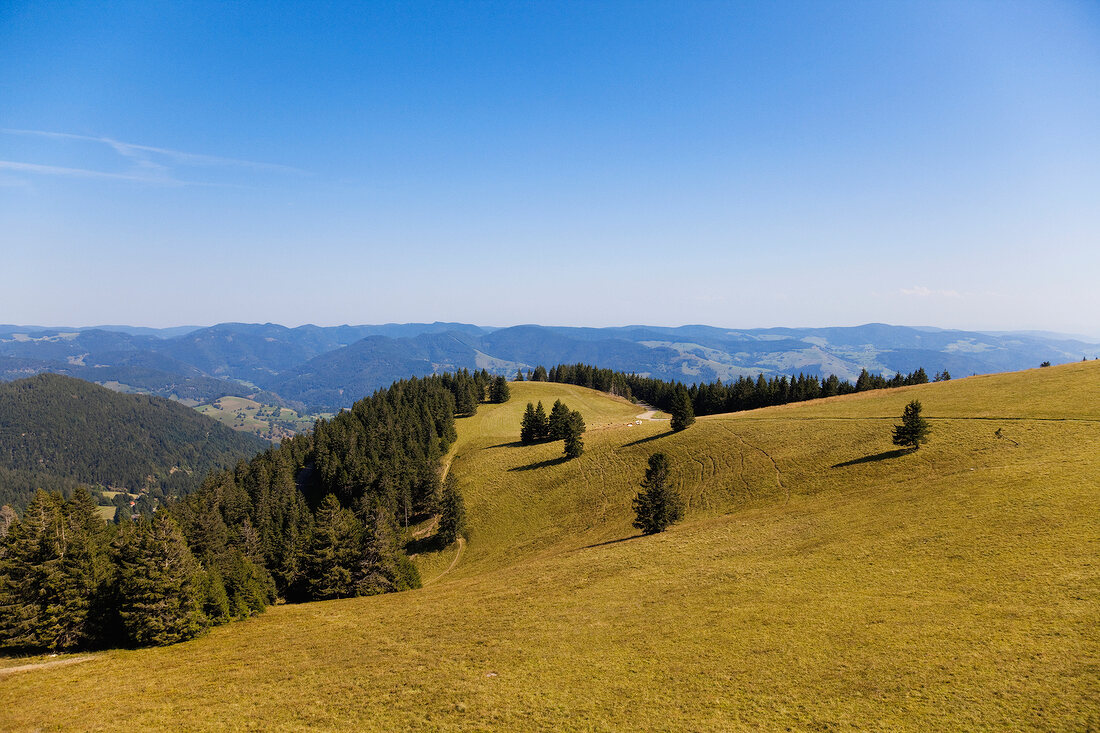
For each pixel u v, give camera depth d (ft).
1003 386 291.79
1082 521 119.96
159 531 166.09
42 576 163.32
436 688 98.84
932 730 68.64
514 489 341.82
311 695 102.78
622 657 103.65
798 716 76.33
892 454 219.82
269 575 227.81
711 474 266.16
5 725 100.63
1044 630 84.69
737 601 121.90
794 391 505.25
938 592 105.60
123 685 120.57
